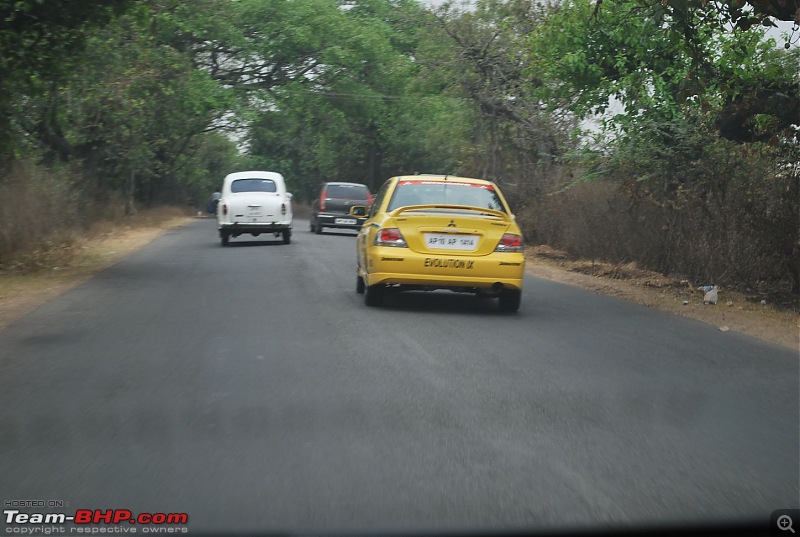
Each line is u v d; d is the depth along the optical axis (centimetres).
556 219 2369
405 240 1148
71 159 2970
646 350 933
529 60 2736
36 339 953
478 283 1150
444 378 768
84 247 2291
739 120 1461
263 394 700
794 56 1542
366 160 5666
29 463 533
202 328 1022
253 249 2370
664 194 1706
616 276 1770
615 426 627
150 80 3069
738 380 792
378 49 5159
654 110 1817
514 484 499
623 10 1908
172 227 3853
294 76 5097
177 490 486
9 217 1811
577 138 2505
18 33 1540
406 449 562
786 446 588
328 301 1266
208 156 6994
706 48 1775
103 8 1554
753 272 1468
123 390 714
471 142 3102
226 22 4472
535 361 855
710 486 504
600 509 464
